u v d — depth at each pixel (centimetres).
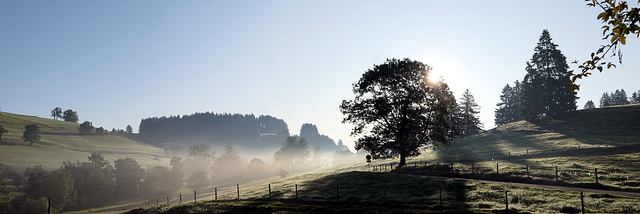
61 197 10112
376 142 6038
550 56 10081
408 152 5997
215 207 3644
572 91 757
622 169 3600
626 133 6938
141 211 4225
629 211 2083
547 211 2328
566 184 3288
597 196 2505
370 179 4397
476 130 12294
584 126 8331
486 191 3064
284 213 3019
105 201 12212
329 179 4772
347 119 6169
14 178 12588
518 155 5903
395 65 5922
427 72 5925
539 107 9988
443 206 2786
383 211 2753
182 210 3769
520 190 2956
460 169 4872
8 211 8769
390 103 5891
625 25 670
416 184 3766
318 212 2941
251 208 3362
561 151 5550
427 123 5944
